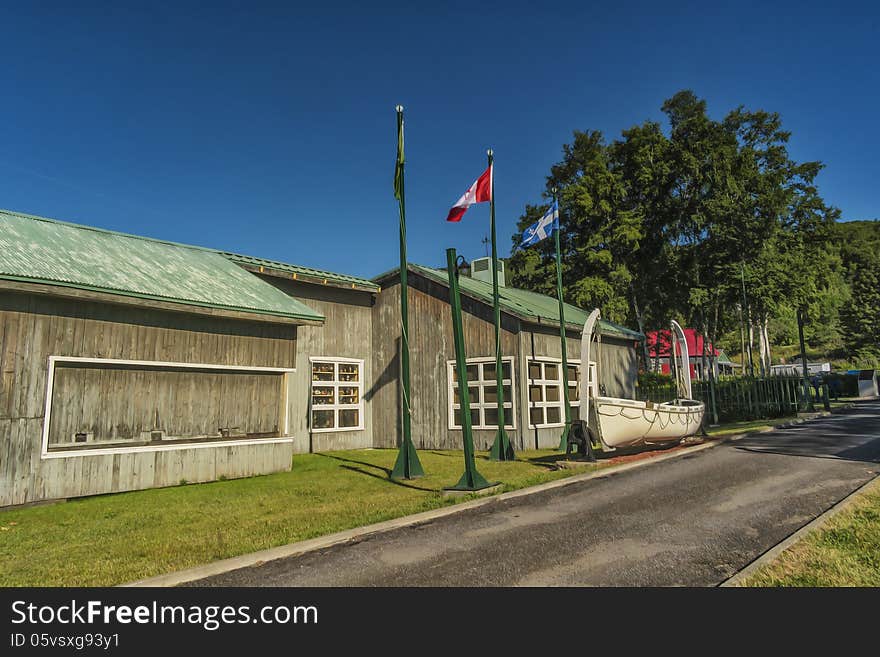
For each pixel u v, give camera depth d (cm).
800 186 3734
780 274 3153
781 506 739
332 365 1669
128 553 595
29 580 514
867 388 4422
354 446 1691
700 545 580
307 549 602
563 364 1448
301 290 1614
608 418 1183
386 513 757
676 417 1370
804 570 491
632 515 718
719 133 3466
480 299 1599
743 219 3244
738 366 5791
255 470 1141
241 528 696
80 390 934
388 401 1736
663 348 3966
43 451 866
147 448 988
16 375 852
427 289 1712
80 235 1174
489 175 1281
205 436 1088
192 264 1289
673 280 3556
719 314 3759
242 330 1155
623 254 3503
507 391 1548
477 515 750
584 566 526
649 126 3622
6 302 853
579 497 847
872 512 672
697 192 3428
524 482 973
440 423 1639
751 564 511
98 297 920
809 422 2073
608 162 3856
